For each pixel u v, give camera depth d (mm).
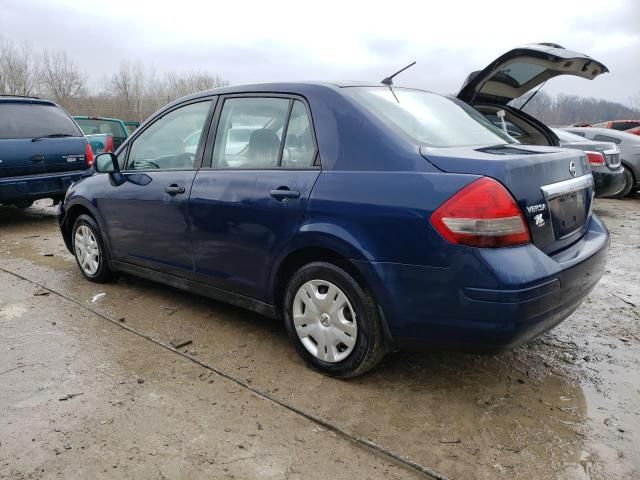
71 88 40562
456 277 2418
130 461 2314
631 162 9977
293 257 3074
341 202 2752
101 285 4703
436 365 3178
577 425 2584
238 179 3287
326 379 3006
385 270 2609
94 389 2896
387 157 2703
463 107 3725
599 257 2912
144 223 3992
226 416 2648
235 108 3492
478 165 2461
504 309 2352
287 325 3174
